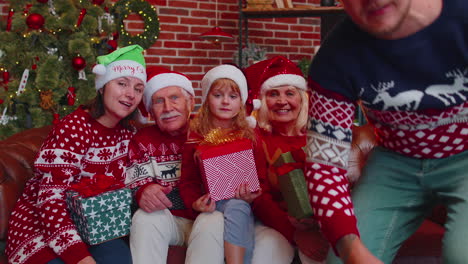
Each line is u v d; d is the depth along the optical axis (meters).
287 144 1.71
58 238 1.22
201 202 1.38
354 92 0.91
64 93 2.87
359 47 0.87
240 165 1.42
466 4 0.77
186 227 1.50
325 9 3.86
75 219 1.31
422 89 0.85
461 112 0.87
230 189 1.40
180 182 1.53
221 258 1.32
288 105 1.75
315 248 1.32
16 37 2.77
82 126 1.41
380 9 0.76
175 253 1.43
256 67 1.86
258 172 1.54
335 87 0.91
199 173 1.52
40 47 2.85
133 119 1.62
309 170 0.94
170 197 1.57
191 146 1.52
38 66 2.77
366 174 1.09
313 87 0.95
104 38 3.14
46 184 1.31
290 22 4.45
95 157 1.45
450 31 0.78
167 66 4.06
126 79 1.49
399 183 1.03
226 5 4.22
